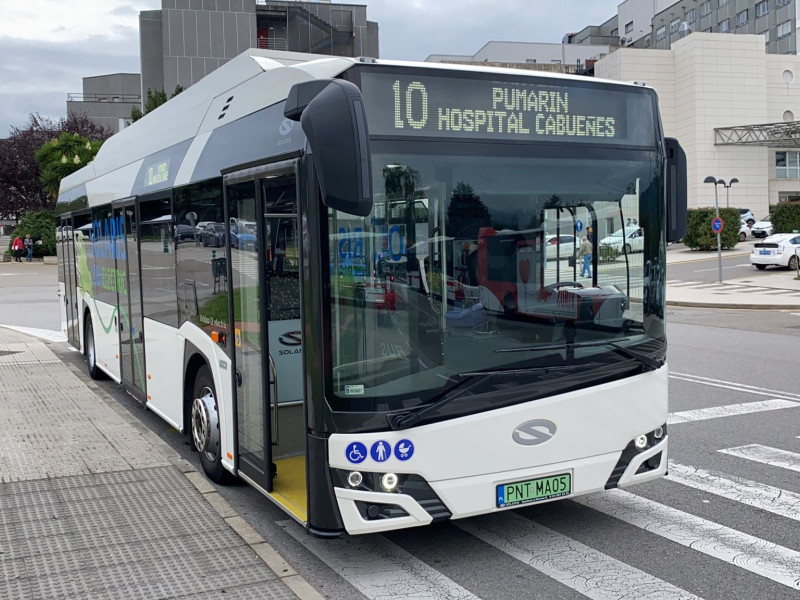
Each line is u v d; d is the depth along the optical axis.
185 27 52.62
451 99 4.71
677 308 22.81
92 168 11.12
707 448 7.88
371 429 4.46
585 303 4.99
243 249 5.59
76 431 8.36
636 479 5.20
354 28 57.62
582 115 5.08
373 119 4.54
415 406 4.53
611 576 4.86
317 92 4.25
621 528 5.69
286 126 4.92
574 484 4.95
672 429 8.67
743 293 25.66
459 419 4.60
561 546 5.36
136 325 8.74
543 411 4.82
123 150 9.55
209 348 6.38
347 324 4.47
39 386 11.12
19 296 29.72
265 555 5.04
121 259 9.33
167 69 52.62
